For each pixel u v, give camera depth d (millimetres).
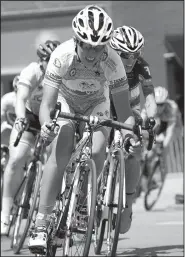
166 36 40312
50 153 13305
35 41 40688
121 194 13211
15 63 40938
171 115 27547
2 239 20719
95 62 12891
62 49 13086
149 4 40188
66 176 13586
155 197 28719
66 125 13383
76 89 13648
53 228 13352
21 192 19500
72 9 40188
